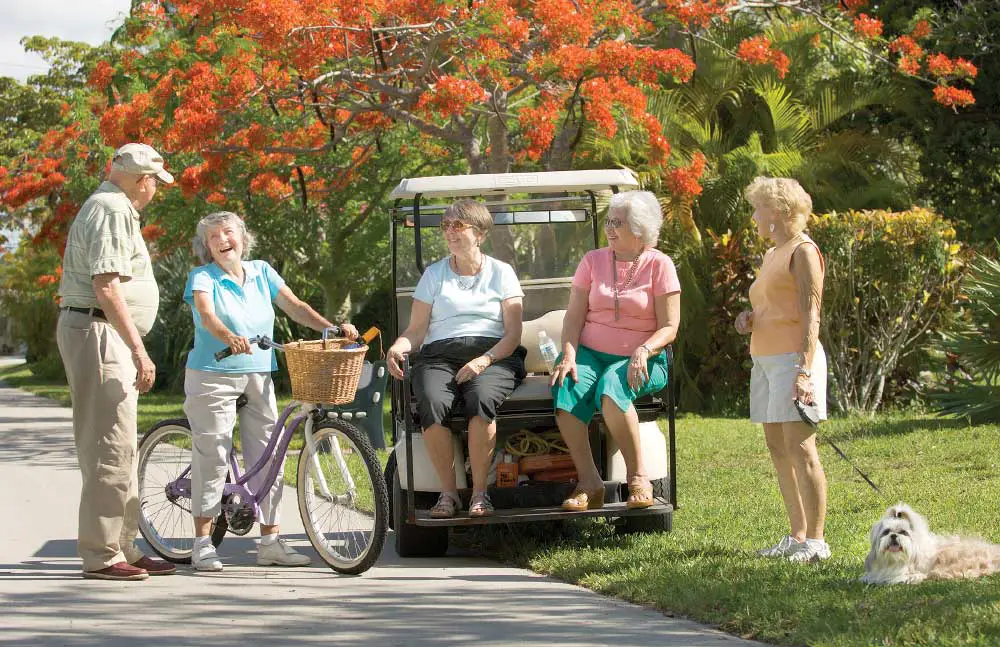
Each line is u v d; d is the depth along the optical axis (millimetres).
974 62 22109
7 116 43188
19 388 39594
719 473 11969
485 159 17609
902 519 6504
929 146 22656
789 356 7289
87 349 7492
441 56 17562
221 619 6422
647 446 8289
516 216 9891
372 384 10711
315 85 16844
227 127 19719
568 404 7848
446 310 8305
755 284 7492
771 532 8539
